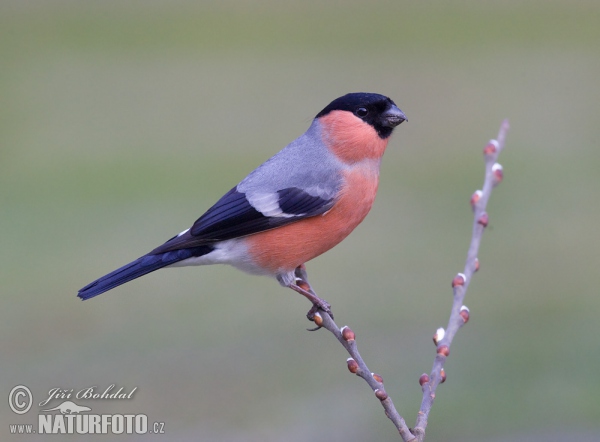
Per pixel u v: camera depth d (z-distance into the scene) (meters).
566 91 16.45
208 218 6.27
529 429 8.04
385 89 16.83
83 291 6.11
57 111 16.52
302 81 17.42
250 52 19.45
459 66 17.83
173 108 16.38
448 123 15.39
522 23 21.20
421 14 22.34
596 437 7.92
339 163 6.28
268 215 6.18
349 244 11.55
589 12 22.17
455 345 9.27
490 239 11.58
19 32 21.47
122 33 21.45
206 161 13.94
